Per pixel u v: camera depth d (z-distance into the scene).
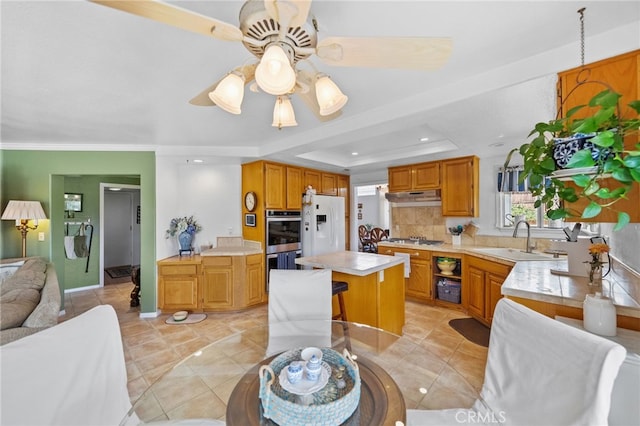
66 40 1.36
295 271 2.05
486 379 1.24
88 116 2.39
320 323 1.92
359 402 1.02
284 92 0.98
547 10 1.16
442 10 1.17
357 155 4.10
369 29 1.30
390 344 1.69
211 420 1.19
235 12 1.19
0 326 1.64
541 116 2.10
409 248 3.89
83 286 4.70
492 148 3.17
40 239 3.33
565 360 0.93
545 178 1.28
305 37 0.94
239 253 3.53
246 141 3.27
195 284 3.46
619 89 1.23
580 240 1.99
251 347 1.73
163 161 3.64
